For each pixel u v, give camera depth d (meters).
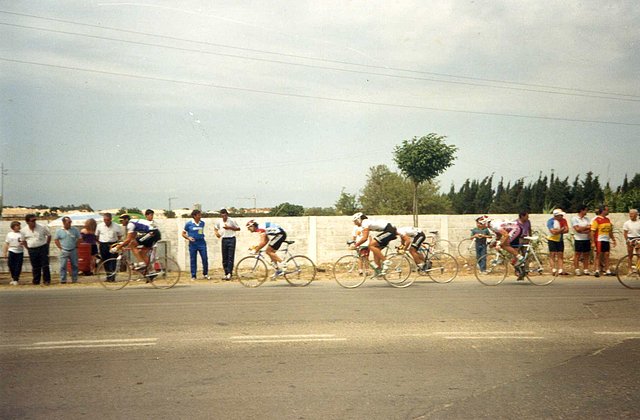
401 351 6.80
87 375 5.94
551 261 15.30
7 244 15.28
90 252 17.06
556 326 8.23
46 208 29.88
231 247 15.39
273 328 8.22
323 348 6.97
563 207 45.47
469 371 5.96
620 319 8.77
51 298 11.98
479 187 62.16
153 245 13.83
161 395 5.26
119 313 9.72
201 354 6.75
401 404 4.96
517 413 4.74
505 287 13.00
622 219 20.73
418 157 21.53
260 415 4.71
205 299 11.44
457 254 20.89
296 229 20.38
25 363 6.44
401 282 13.37
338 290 12.77
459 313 9.34
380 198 50.66
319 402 5.02
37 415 4.77
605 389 5.37
